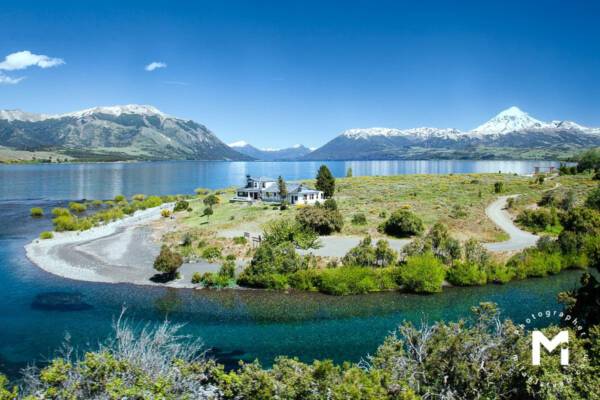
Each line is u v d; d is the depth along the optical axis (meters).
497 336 23.58
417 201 111.12
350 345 41.59
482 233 82.38
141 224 102.00
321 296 55.31
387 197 119.12
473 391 21.48
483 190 128.75
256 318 48.25
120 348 22.22
